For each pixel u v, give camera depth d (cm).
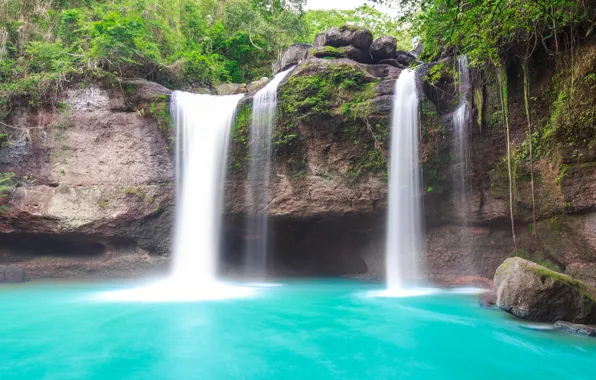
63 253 1436
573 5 889
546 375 524
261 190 1328
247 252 1479
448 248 1258
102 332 694
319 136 1269
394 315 828
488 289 1152
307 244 1524
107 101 1362
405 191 1221
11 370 530
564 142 1007
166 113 1347
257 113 1305
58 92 1364
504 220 1179
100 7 1714
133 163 1351
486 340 658
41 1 1712
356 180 1266
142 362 560
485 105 1153
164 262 1358
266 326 743
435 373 531
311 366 552
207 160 1345
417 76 1214
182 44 1942
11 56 1549
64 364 552
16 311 841
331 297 1033
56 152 1354
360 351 613
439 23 1045
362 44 1412
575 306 727
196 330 711
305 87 1248
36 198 1323
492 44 1016
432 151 1194
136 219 1338
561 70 1010
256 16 2331
